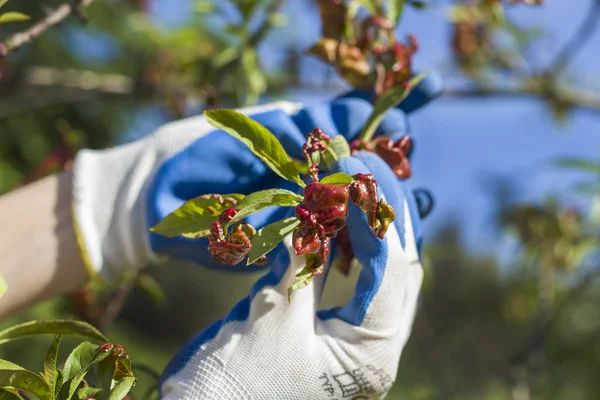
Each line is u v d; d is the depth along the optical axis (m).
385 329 0.60
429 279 0.86
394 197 0.62
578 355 1.58
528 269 1.24
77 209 0.69
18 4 1.66
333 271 0.66
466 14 1.12
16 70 1.16
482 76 1.24
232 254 0.55
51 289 0.70
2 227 0.70
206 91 1.01
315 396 0.59
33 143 1.95
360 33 0.72
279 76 1.28
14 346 1.72
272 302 0.60
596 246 1.18
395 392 1.53
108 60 1.72
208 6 0.99
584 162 0.91
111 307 0.95
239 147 0.67
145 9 1.44
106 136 2.11
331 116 0.69
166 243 0.67
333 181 0.56
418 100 0.72
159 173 0.67
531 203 1.21
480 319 2.15
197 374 0.59
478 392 2.08
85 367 0.55
